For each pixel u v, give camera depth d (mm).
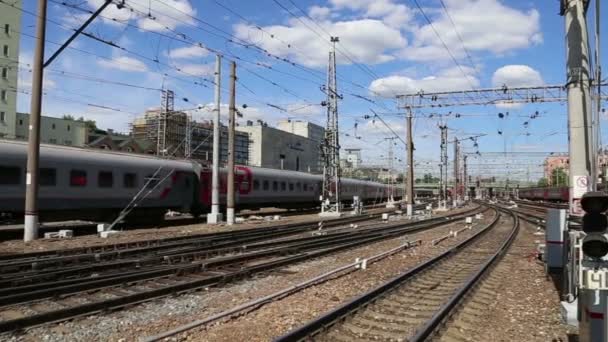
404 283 12250
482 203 105750
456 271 15016
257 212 49688
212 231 26484
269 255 17344
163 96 52906
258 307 9734
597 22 10836
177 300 10258
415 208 72375
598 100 11023
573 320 8508
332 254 18453
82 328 8125
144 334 7941
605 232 6180
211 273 13445
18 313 9062
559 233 13953
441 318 8703
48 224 30297
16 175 22031
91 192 25484
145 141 70562
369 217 43688
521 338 8055
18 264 13641
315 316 9039
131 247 18812
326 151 44906
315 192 51438
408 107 45094
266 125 92188
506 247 21156
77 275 12773
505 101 41500
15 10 74750
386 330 8281
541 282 13148
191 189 33094
